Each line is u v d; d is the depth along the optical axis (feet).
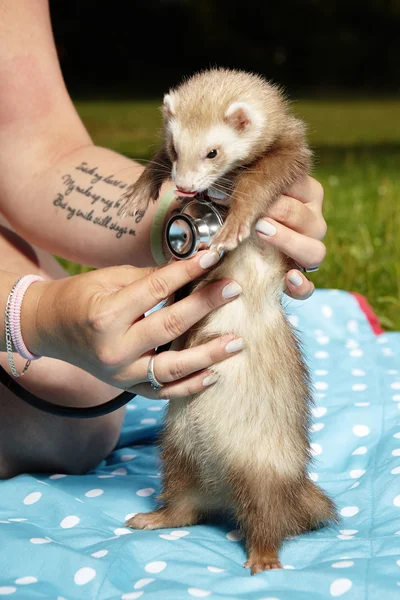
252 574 2.02
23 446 2.54
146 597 1.85
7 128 2.81
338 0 23.58
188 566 2.00
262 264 2.17
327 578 1.91
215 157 2.21
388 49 24.30
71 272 4.50
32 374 2.58
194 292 2.09
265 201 2.07
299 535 2.22
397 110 18.17
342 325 3.67
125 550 2.06
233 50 23.32
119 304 2.00
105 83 22.90
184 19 22.89
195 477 2.25
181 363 2.07
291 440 2.19
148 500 2.40
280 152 2.20
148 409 3.05
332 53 23.95
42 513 2.30
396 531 2.17
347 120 16.02
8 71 2.81
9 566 2.01
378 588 1.87
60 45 22.54
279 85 2.58
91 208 2.68
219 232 2.01
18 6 2.91
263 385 2.15
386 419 2.77
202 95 2.29
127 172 2.74
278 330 2.21
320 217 2.27
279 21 23.29
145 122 14.35
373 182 7.73
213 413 2.17
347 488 2.46
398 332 3.67
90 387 2.66
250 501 2.15
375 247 4.83
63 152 2.82
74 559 2.01
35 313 2.18
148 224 2.57
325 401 2.93
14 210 2.79
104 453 2.69
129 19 22.74
